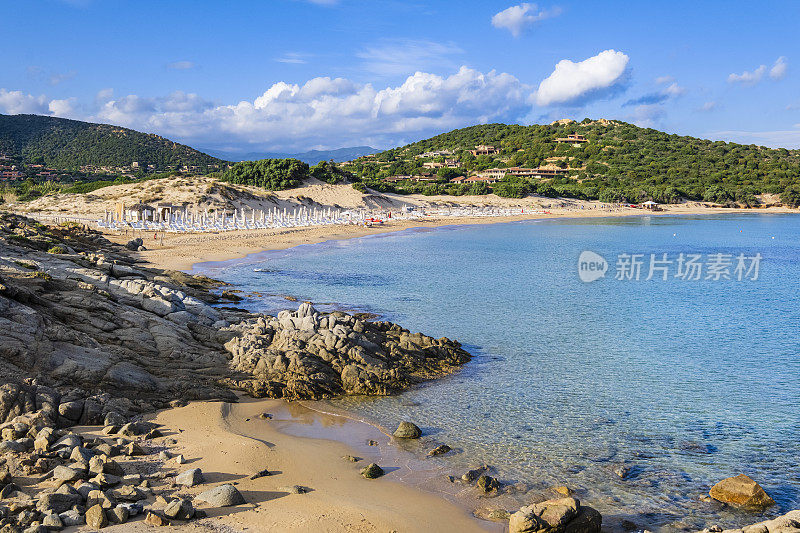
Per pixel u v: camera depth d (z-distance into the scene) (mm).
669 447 19125
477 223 126500
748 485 15680
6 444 14531
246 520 12680
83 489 12781
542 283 52500
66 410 17141
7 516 11586
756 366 28375
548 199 171625
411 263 62781
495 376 26234
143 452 15945
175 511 12289
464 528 13555
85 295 25000
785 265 68500
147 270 43000
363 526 13016
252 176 138000
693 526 14328
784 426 21016
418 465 17172
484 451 18406
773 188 180375
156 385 20844
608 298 45969
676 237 101500
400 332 29828
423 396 23453
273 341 26453
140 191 103688
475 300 43531
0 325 19312
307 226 99188
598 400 23391
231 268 54406
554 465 17562
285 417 20703
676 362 28938
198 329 26562
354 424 20359
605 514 14781
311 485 15148
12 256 33562
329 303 40375
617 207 170625
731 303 44594
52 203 98125
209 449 16641
